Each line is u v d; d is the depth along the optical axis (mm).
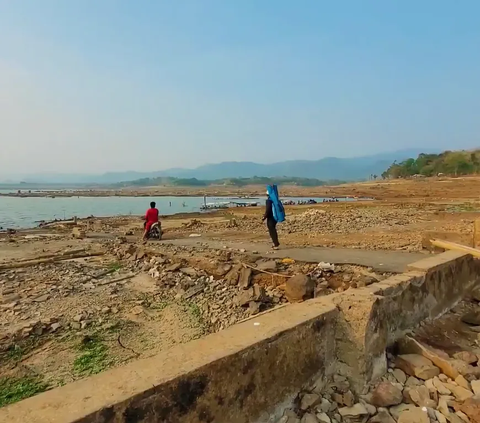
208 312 9320
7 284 11297
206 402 2898
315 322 3887
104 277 12297
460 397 4039
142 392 2535
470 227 17281
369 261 10602
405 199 45312
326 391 3938
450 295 6340
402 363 4535
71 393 2502
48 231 25359
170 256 13180
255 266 10719
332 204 40719
